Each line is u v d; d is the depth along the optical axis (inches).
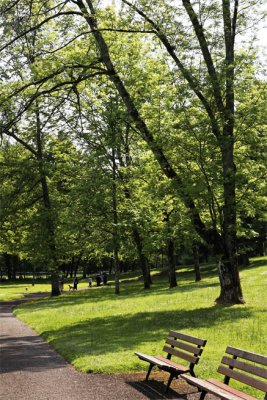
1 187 1421.0
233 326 621.9
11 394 373.7
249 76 815.1
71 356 517.0
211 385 319.3
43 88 1098.1
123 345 549.0
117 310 958.4
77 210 1422.2
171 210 1196.5
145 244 1270.9
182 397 354.9
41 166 1486.2
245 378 301.9
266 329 583.5
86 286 2524.6
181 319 721.0
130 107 864.9
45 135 1577.3
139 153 1360.7
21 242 1696.6
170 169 820.0
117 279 1465.3
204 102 794.8
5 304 1568.7
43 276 4020.7
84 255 1951.3
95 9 876.6
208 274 1952.5
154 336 600.4
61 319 893.8
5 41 844.0
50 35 1002.7
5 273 4421.8
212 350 494.6
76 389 382.0
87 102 1326.3
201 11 817.5
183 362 454.3
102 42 889.5
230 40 865.5
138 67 1138.7
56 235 1590.8
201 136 751.7
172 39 818.2
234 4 845.2
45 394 369.7
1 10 816.3
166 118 824.3
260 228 1892.2
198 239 922.1
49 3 902.4
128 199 1395.2
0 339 711.7
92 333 671.1
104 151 1289.4
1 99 859.4
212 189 780.0
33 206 1718.8
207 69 805.2
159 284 1781.5
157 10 823.7
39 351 581.9
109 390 376.2
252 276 1413.6
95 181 1338.6
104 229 1485.0
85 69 935.0
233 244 849.5
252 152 842.8
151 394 363.9
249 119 792.9
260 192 836.0
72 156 1536.7
